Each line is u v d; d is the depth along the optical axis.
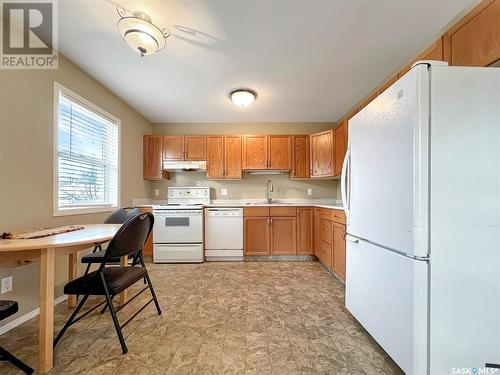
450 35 1.56
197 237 3.48
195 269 3.16
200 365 1.36
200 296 2.30
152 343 1.56
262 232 3.56
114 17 1.72
